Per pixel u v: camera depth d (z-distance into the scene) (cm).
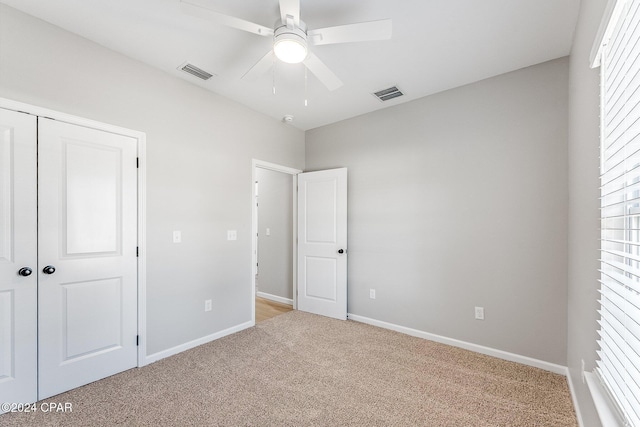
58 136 202
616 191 113
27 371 189
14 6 184
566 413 184
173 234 267
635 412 91
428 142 305
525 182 249
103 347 223
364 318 352
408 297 316
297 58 187
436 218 298
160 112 259
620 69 104
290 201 436
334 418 180
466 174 280
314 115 364
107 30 207
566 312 229
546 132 240
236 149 326
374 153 348
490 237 266
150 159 252
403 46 222
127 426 171
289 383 218
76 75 211
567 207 229
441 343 291
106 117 225
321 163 401
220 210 308
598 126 140
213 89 297
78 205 211
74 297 209
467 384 217
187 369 238
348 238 369
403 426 173
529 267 246
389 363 250
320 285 384
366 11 187
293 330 327
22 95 188
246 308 334
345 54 233
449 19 193
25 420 175
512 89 257
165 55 238
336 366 244
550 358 236
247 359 257
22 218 187
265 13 191
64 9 186
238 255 326
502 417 181
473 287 274
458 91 287
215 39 217
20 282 186
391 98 314
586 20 161
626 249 121
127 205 237
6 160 182
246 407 190
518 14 188
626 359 98
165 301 260
